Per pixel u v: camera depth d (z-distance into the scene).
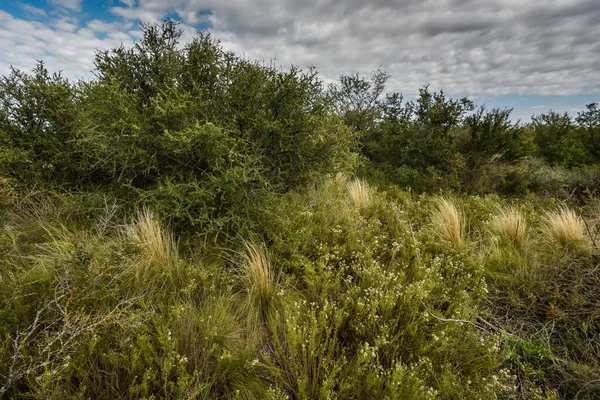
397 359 2.07
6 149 3.77
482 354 2.15
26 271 2.46
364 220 4.46
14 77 3.96
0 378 1.61
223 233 3.42
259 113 3.92
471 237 4.32
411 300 2.45
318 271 3.05
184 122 3.39
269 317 2.53
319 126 4.15
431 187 6.86
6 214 3.49
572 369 2.15
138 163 3.47
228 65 3.85
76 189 4.04
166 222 3.46
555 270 3.23
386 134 8.41
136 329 1.99
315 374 1.81
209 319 2.21
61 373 1.64
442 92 7.78
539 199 6.11
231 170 3.32
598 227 4.10
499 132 6.82
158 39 3.87
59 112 3.97
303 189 4.57
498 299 3.00
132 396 1.70
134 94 3.55
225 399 1.84
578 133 9.16
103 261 2.49
